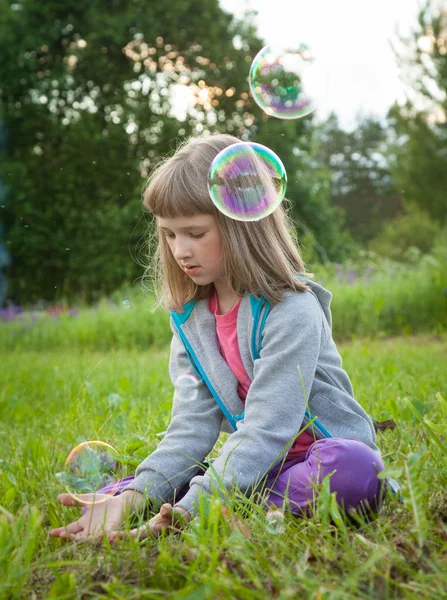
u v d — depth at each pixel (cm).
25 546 131
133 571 130
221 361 181
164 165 175
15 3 1317
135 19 1308
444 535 136
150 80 1329
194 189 166
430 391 300
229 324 180
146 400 341
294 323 169
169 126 1242
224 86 1346
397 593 117
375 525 149
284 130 1338
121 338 725
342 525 135
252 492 158
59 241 1202
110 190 1235
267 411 164
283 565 123
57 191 1236
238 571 126
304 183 1389
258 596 113
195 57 1335
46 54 1328
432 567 119
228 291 181
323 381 174
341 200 3806
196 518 145
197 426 182
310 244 1076
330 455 156
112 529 154
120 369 484
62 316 837
